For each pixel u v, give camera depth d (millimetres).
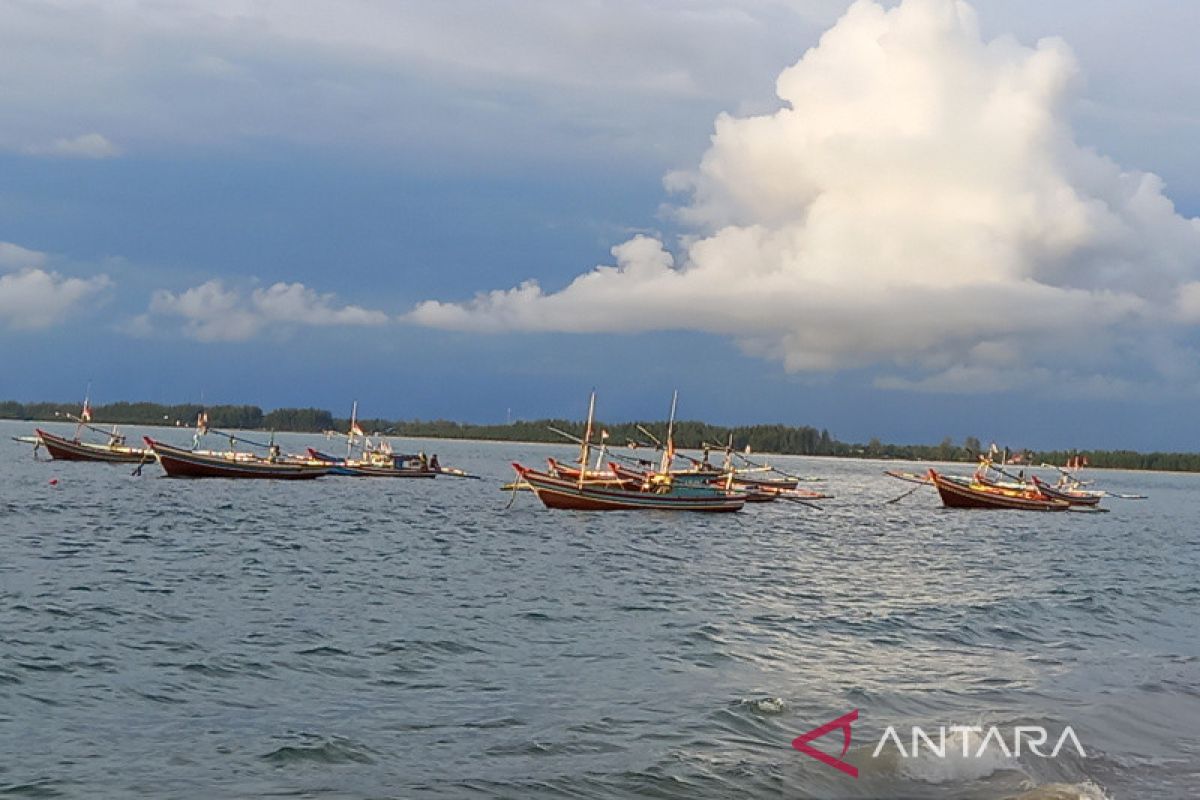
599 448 94312
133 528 59906
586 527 72250
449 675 26562
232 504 79125
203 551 50656
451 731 21625
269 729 21531
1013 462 155875
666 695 24750
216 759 19688
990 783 19188
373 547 56031
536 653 29406
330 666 27141
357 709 23219
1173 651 33344
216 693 24344
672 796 18172
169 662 27000
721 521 82312
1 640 28688
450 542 60219
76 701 23297
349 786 18391
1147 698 26281
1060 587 49188
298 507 79625
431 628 32625
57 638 29281
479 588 42094
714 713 23047
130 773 18859
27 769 18922
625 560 54156
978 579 51812
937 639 33562
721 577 48531
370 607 36406
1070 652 32281
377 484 112125
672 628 33719
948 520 97062
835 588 46094
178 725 21766
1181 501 170250
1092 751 21484
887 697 25047
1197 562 67125
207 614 33781
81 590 37656
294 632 31234
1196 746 22391
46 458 133250
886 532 81062
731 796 18250
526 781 18734
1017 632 35469
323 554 51844
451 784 18547
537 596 40281
